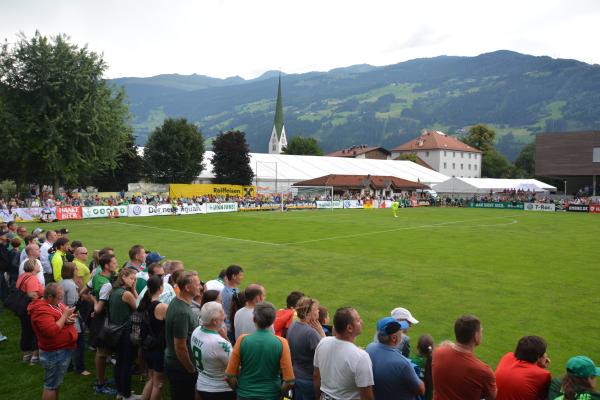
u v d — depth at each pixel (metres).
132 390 8.12
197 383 5.85
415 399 5.36
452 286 16.41
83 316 8.66
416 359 6.71
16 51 43.97
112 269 8.61
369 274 18.38
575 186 80.88
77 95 46.75
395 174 85.12
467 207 69.50
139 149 78.94
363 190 68.06
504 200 69.31
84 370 8.91
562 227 38.69
